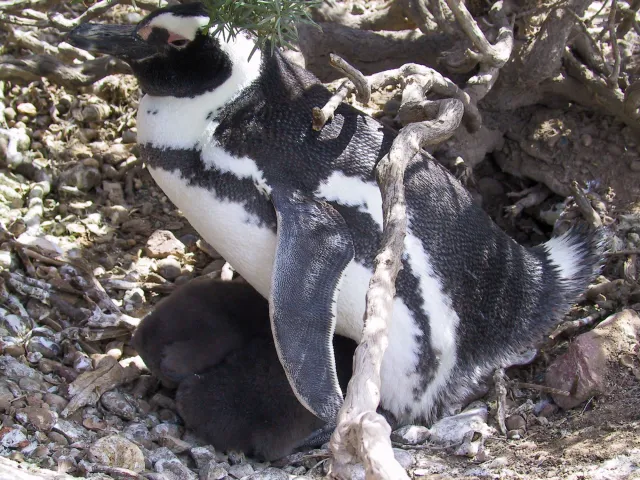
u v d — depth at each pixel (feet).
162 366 3.54
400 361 3.43
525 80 4.30
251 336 3.66
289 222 3.32
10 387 3.44
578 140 4.34
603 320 3.77
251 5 3.01
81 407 3.48
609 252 3.91
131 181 4.50
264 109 3.44
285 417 3.44
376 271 2.93
